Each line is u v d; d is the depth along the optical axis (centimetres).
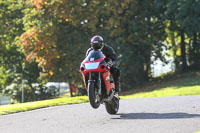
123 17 12744
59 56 11462
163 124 2623
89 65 3045
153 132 2345
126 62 12562
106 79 3080
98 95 3016
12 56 13825
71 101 4984
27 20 11881
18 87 14850
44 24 11125
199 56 15012
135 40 13025
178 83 11750
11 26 12731
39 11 11469
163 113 3250
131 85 13525
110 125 2698
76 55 11562
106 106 3331
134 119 2956
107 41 12362
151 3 13150
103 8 12319
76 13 11662
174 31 15112
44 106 4344
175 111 3350
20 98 14962
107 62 3200
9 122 3091
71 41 11656
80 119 3100
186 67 14962
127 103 4434
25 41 11069
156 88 11612
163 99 4784
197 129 2380
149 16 13275
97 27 12825
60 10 11225
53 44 11112
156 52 13562
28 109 4047
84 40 11950
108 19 12712
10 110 3875
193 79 12150
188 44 15462
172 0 12262
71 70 11462
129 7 13138
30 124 2912
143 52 13450
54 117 3294
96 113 3509
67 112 3653
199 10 11938
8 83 14862
